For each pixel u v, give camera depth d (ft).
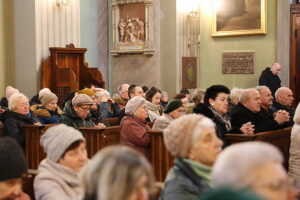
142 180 6.63
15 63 37.04
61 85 34.96
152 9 44.21
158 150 19.72
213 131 10.38
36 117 23.80
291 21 43.68
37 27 36.22
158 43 44.32
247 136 17.15
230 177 5.93
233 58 45.42
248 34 44.55
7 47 37.19
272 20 44.01
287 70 43.50
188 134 10.25
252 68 44.75
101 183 6.63
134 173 6.60
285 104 26.55
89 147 20.49
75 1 38.24
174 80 44.32
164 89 44.80
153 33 44.37
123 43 45.34
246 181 5.83
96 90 29.91
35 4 36.14
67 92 34.88
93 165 6.84
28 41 36.47
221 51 45.93
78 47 38.45
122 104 31.12
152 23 44.27
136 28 44.80
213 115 18.29
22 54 36.73
